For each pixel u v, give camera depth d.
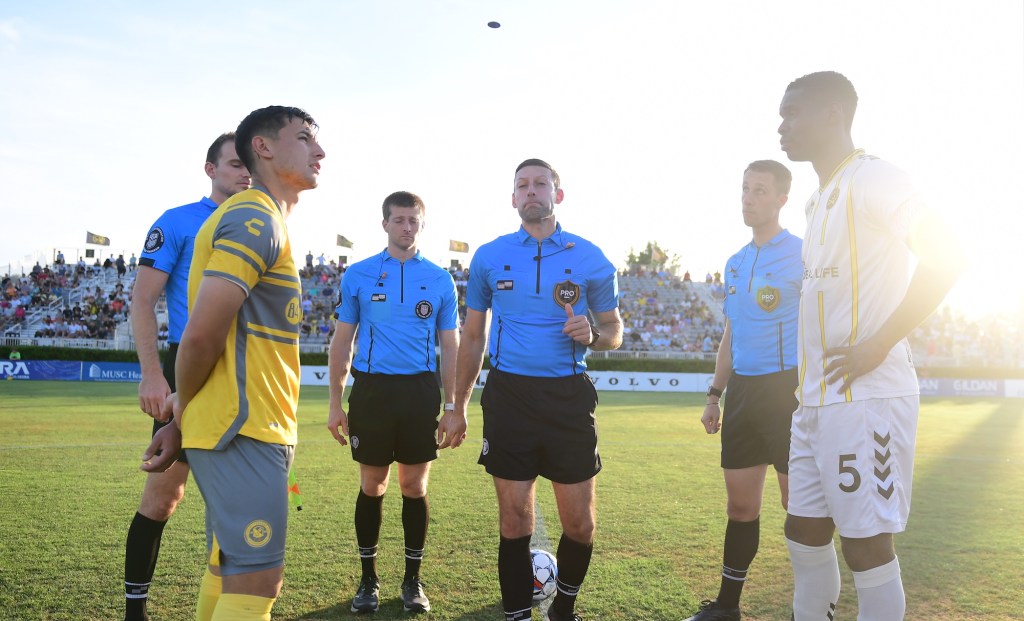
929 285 2.33
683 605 3.81
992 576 4.28
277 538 2.33
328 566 4.43
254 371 2.34
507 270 3.58
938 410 19.89
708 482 7.40
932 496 6.88
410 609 3.72
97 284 35.88
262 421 2.33
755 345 3.84
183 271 3.48
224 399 2.29
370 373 4.15
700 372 30.53
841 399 2.60
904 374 2.60
